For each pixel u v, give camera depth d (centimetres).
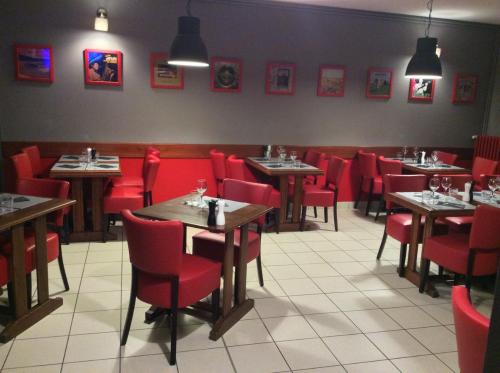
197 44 448
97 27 519
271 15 600
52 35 533
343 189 681
